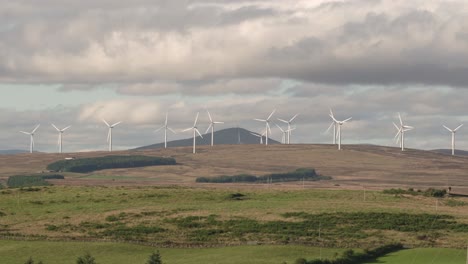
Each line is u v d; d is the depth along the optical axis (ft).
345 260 482.69
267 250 517.14
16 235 586.45
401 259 498.69
